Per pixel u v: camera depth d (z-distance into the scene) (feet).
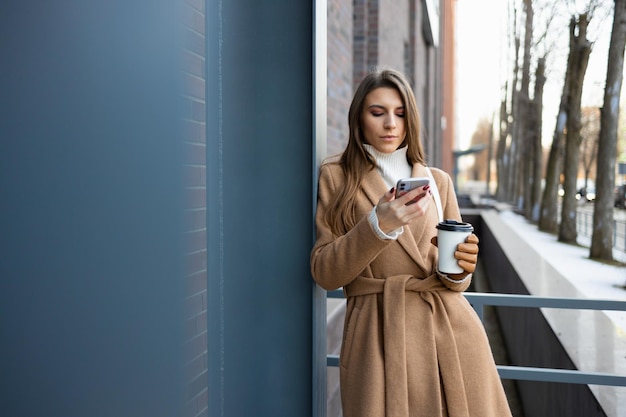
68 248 5.67
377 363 4.70
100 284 5.65
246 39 5.51
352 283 5.01
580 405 8.93
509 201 72.84
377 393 4.64
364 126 5.05
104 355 5.67
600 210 25.80
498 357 20.77
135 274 5.58
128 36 5.46
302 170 5.48
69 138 5.62
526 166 53.36
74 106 5.59
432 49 71.36
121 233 5.59
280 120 5.49
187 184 5.60
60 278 5.71
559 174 40.86
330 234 5.03
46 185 5.68
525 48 41.96
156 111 5.44
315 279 4.93
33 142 5.67
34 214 5.73
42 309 5.77
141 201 5.54
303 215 5.49
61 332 5.74
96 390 5.70
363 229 4.47
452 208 5.27
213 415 5.72
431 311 4.82
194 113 5.67
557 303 6.19
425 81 69.72
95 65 5.53
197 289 5.88
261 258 5.59
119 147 5.54
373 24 29.30
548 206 41.01
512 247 24.77
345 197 4.98
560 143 40.27
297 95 5.46
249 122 5.54
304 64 5.44
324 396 5.93
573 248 31.09
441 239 4.65
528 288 15.83
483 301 6.37
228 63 5.50
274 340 5.61
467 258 4.60
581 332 11.32
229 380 5.70
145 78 5.45
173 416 5.57
